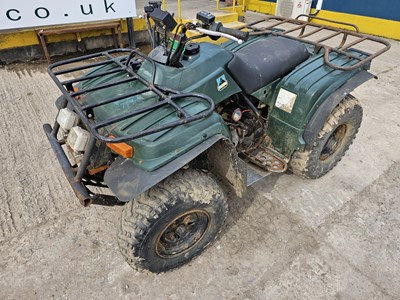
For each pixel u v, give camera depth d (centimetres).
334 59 250
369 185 278
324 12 771
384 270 207
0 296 192
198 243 205
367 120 377
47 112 383
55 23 488
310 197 264
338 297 192
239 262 212
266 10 898
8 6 446
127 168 164
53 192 267
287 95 230
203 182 182
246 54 238
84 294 194
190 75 188
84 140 183
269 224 240
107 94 199
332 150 283
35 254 217
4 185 273
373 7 684
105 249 221
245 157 256
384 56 580
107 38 593
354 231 234
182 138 162
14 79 476
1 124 358
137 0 891
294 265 210
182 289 197
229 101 236
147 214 165
